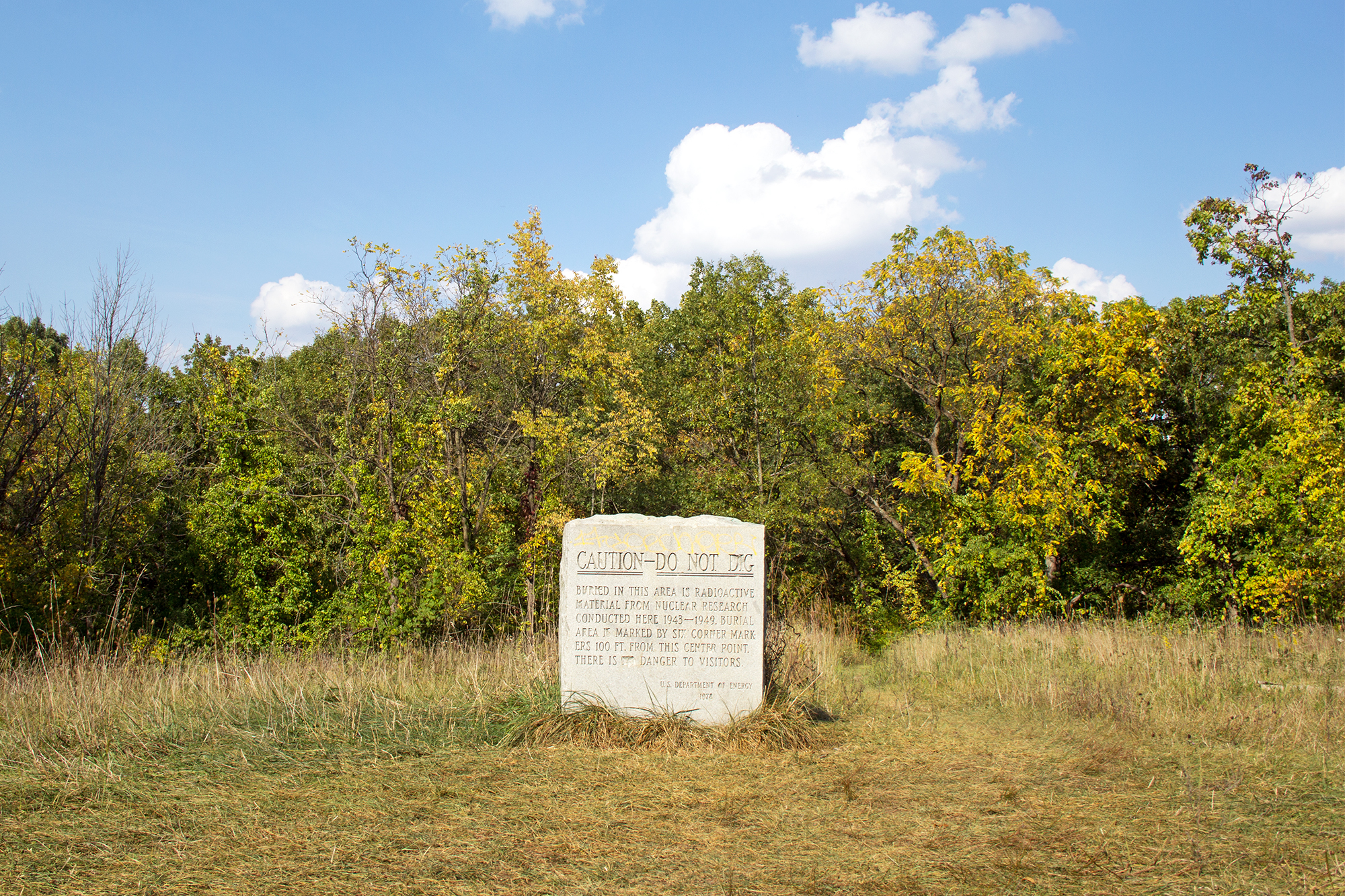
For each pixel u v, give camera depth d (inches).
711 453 837.8
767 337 836.6
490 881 175.5
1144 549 810.2
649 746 277.0
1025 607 706.2
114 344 691.4
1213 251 746.8
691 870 183.3
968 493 751.1
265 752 256.8
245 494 650.2
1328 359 681.6
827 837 203.6
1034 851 194.1
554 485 769.6
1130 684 369.4
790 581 748.6
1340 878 174.2
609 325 847.7
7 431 611.8
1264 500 640.4
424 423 669.9
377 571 603.5
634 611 293.6
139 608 658.2
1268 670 387.9
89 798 213.2
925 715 341.4
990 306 751.1
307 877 174.4
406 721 296.5
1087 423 756.0
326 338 885.2
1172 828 206.1
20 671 336.5
